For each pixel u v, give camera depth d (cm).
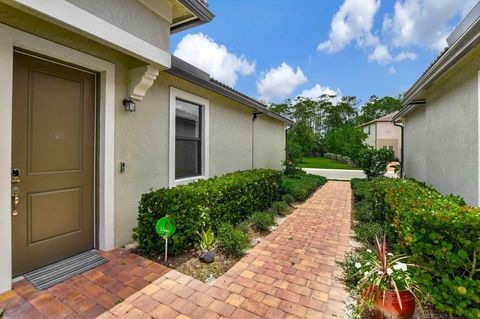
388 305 201
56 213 303
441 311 224
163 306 233
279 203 609
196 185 412
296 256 351
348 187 1021
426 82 454
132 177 382
